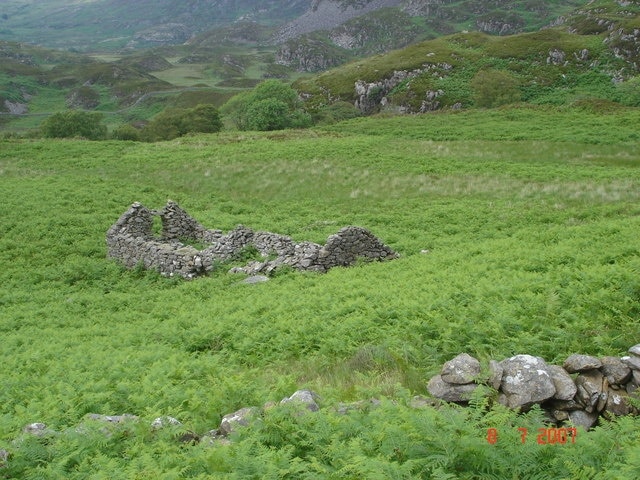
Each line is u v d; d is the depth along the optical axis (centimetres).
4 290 2438
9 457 699
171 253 2553
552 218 2942
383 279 1880
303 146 5484
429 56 11350
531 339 995
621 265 1402
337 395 870
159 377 1066
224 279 2288
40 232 3142
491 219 3073
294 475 572
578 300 1166
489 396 755
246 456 600
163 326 1684
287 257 2361
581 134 5678
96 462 653
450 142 5741
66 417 871
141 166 4988
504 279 1472
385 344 1134
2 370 1352
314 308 1587
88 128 10056
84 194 3894
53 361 1376
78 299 2281
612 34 10675
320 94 11669
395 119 7594
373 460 516
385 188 4044
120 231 2830
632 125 5912
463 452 541
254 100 9638
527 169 4334
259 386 980
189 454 666
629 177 3803
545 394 731
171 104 18138
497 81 9994
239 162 4934
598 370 789
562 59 10525
